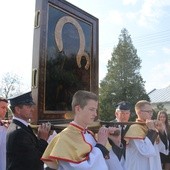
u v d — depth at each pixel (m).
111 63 40.94
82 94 3.30
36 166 3.97
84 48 5.36
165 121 7.56
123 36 42.09
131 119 25.84
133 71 40.38
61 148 3.10
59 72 4.73
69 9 4.98
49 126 4.18
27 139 3.99
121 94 38.75
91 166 3.05
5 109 5.57
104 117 37.97
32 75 4.34
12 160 3.96
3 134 5.35
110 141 3.95
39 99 4.29
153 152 4.72
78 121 3.29
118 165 3.88
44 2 4.42
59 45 4.73
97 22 5.70
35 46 4.36
